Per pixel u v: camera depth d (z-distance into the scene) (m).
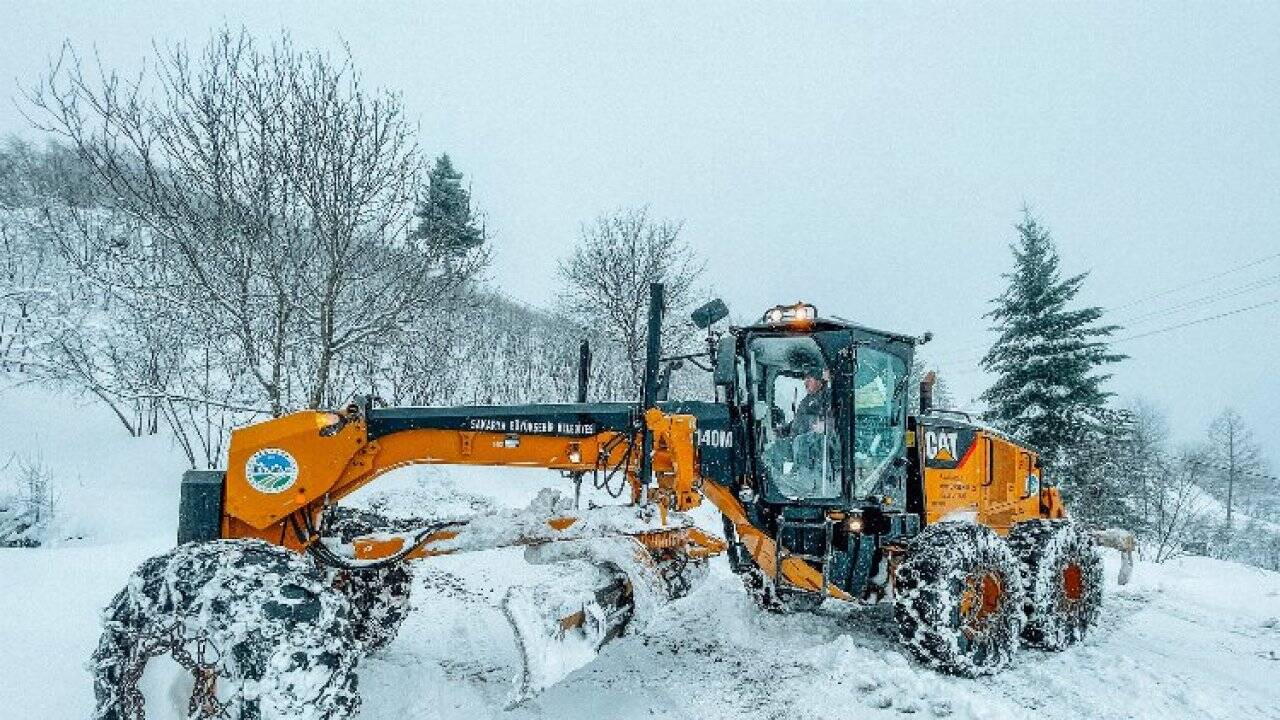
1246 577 10.42
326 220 9.23
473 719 4.12
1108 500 20.17
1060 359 21.48
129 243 11.02
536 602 3.81
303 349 10.79
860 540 5.63
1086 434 21.17
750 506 5.69
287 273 9.53
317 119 9.07
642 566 4.40
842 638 5.36
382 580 5.08
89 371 11.13
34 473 9.84
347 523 4.86
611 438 4.47
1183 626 7.09
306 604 3.24
